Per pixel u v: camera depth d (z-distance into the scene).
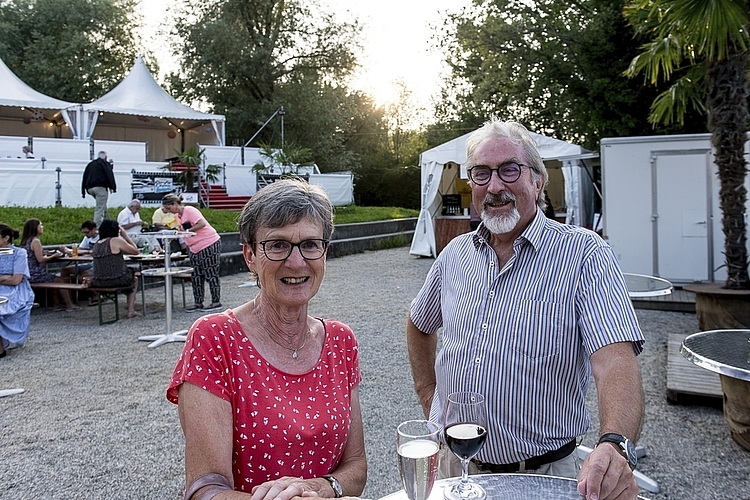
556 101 18.91
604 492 1.48
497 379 2.07
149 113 21.91
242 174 20.08
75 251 9.70
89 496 3.39
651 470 3.58
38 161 15.48
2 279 6.69
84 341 7.36
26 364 6.32
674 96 8.05
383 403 4.91
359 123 38.03
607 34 15.69
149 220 14.49
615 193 9.47
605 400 1.75
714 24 5.93
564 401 2.05
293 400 1.80
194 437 1.63
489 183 2.12
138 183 16.25
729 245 6.85
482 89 21.25
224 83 28.52
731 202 6.81
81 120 20.38
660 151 9.16
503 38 19.11
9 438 4.27
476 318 2.16
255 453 1.73
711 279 9.05
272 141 28.98
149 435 4.30
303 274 1.79
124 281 8.48
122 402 5.05
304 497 1.46
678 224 9.16
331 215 1.90
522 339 2.04
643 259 9.39
